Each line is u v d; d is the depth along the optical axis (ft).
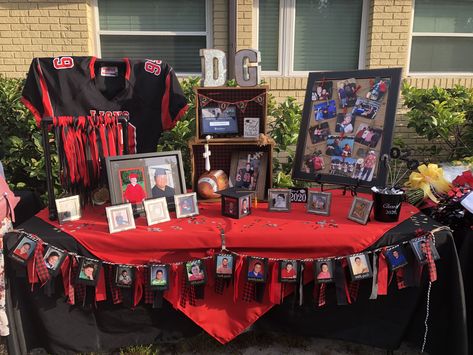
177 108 8.09
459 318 6.53
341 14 14.70
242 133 8.67
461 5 15.06
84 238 6.45
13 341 6.62
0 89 11.15
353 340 7.29
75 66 7.66
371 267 6.63
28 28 13.80
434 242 6.49
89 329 7.06
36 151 10.93
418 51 15.34
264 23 14.56
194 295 6.88
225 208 7.38
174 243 6.51
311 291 7.07
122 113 8.00
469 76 15.26
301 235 6.52
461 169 8.91
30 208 8.40
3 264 6.36
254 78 8.07
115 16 14.43
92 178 7.52
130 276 6.55
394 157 7.52
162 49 14.79
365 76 7.83
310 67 15.10
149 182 7.44
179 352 7.55
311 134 8.39
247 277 6.59
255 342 7.82
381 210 6.91
